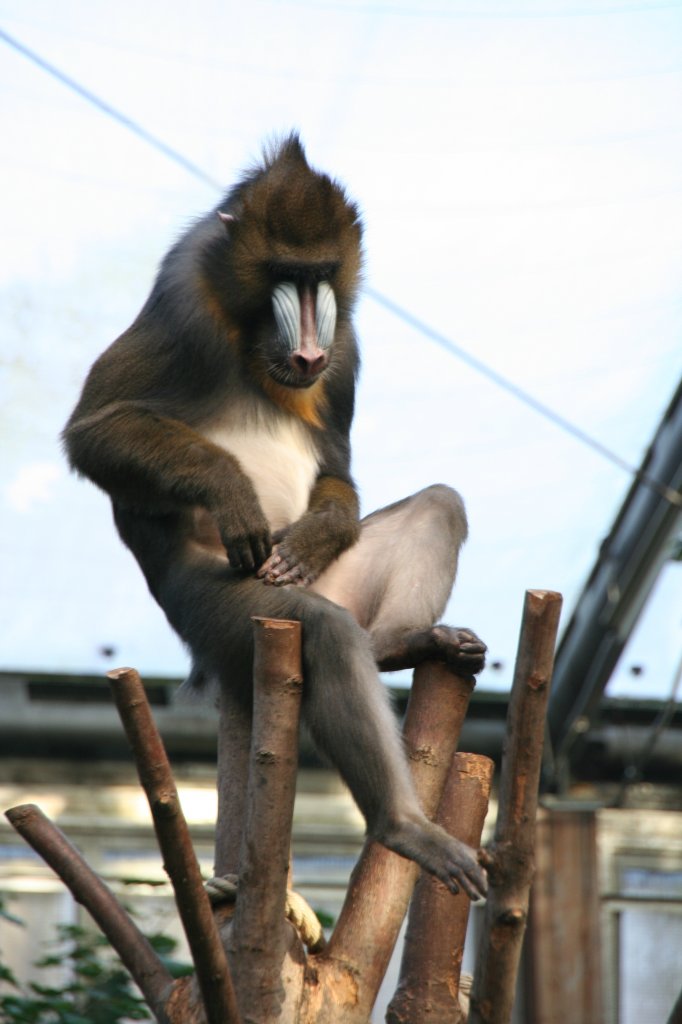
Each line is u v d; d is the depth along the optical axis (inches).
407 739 352.5
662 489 801.6
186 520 426.9
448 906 336.2
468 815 350.0
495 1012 308.3
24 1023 578.2
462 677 361.7
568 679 899.4
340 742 345.7
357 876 334.6
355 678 351.9
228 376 451.5
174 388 447.8
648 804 954.7
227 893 337.4
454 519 431.8
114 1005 603.2
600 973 914.7
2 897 778.8
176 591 417.1
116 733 881.5
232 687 394.3
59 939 670.5
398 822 331.6
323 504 443.2
